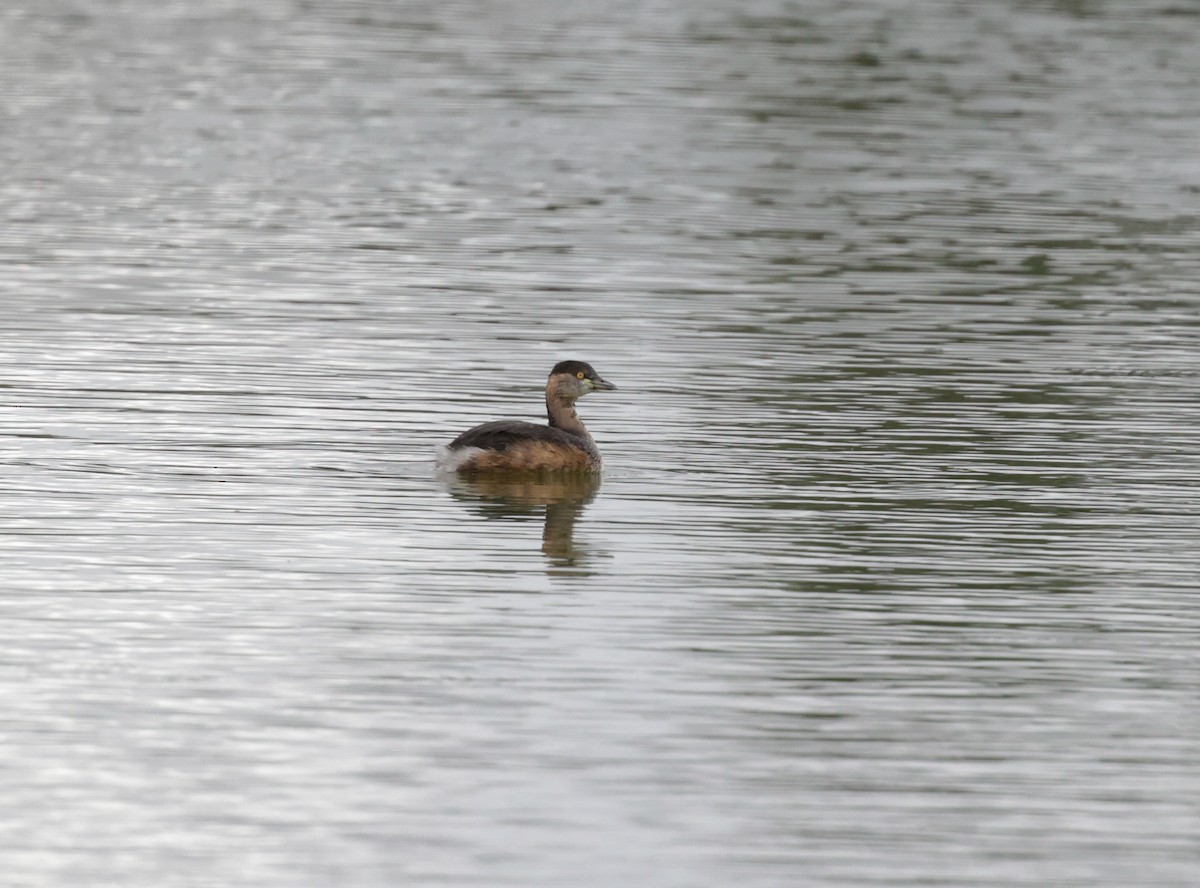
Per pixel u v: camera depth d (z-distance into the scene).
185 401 22.06
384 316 26.64
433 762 13.04
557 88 45.03
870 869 11.82
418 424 21.48
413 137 39.81
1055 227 33.50
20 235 31.00
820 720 13.82
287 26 53.09
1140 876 11.81
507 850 11.92
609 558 17.11
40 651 14.66
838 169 37.84
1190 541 17.89
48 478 18.97
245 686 14.15
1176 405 23.03
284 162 37.38
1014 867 11.88
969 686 14.47
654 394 23.09
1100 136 41.28
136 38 50.91
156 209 33.25
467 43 50.69
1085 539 17.92
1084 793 12.86
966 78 47.31
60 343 24.53
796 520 18.34
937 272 30.20
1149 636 15.53
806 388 23.50
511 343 25.38
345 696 14.02
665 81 46.03
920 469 20.17
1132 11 57.06
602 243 31.67
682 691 14.23
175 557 16.83
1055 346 25.91
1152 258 31.45
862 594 16.33
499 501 18.80
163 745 13.18
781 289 28.86
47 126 39.94
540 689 14.21
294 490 18.91
